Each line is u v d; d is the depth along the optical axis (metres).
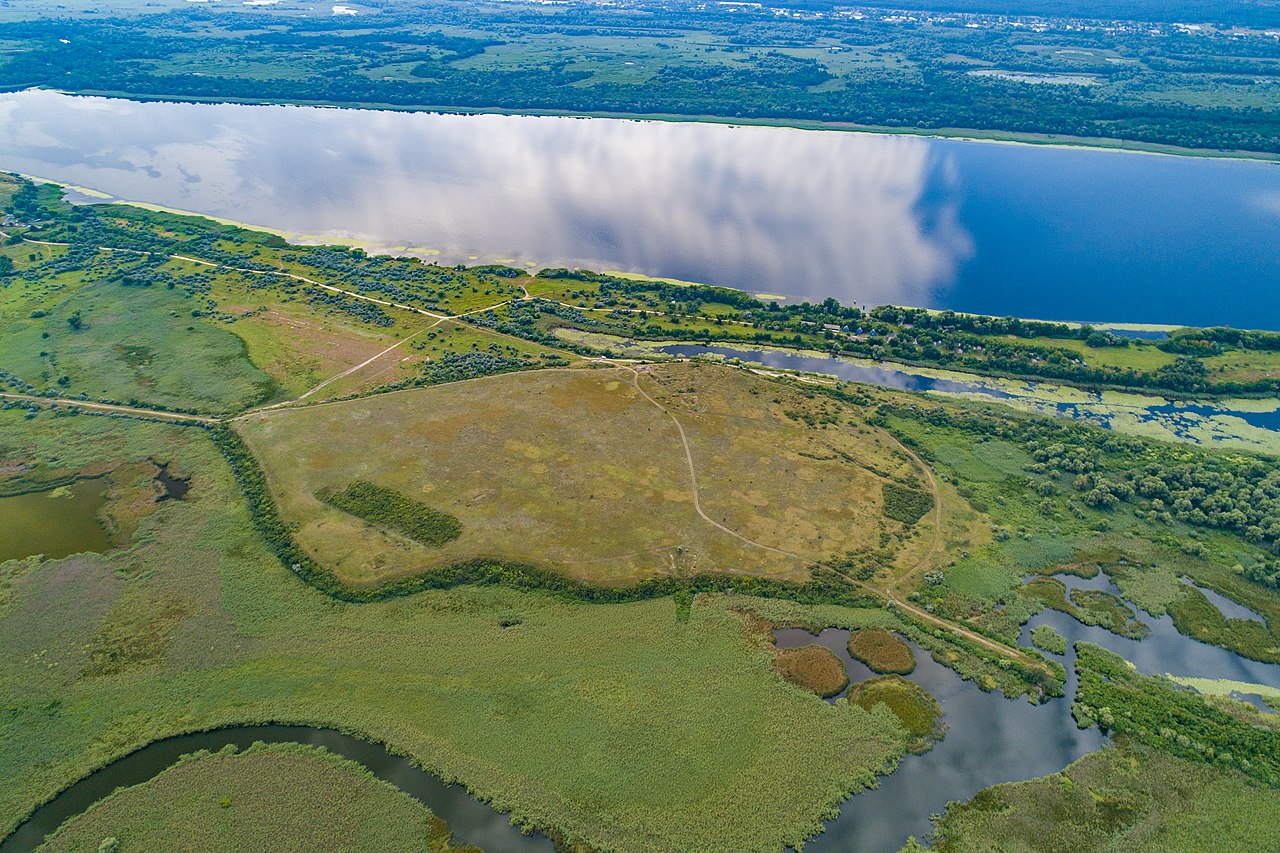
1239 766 83.81
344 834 76.62
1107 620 101.56
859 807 80.62
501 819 78.56
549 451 127.12
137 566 105.56
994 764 84.88
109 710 87.56
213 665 92.75
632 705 89.69
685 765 83.62
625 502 117.25
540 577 104.62
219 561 106.44
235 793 80.00
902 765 84.81
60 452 126.69
